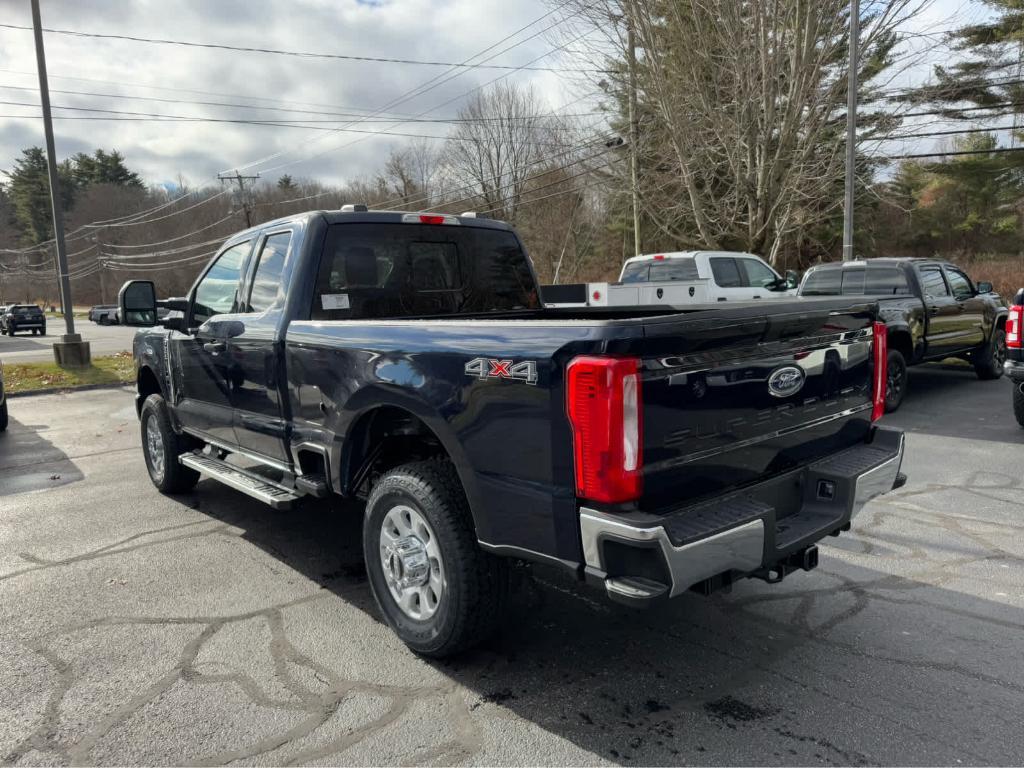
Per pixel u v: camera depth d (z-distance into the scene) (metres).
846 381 3.56
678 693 3.08
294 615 3.92
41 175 103.88
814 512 3.29
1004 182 34.50
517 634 3.64
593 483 2.57
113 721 2.95
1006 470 6.45
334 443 3.80
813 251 30.72
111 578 4.47
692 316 2.65
